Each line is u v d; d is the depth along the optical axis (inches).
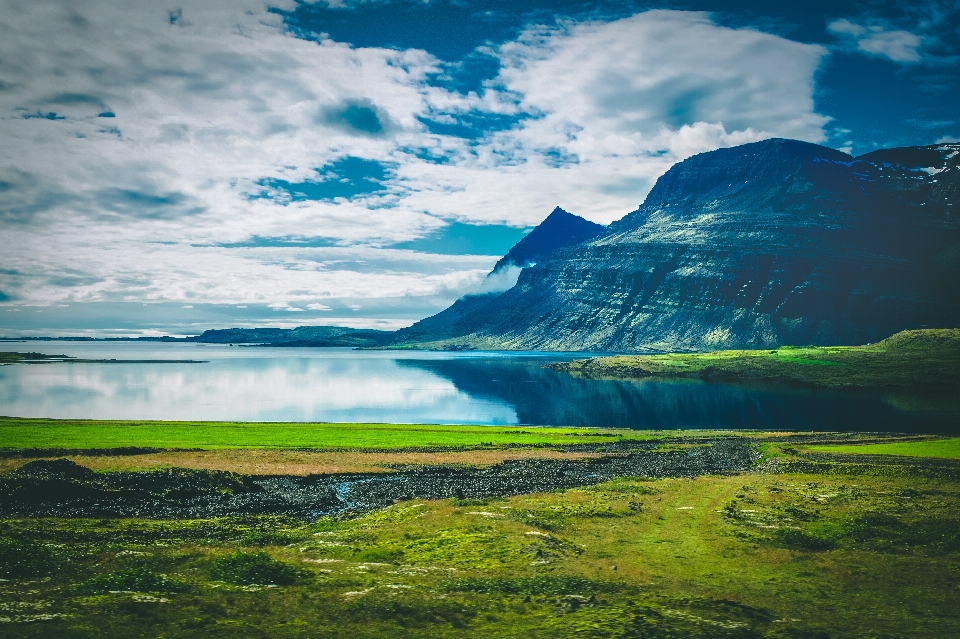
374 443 3956.7
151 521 1924.2
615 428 5418.3
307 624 1127.6
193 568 1416.1
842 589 1430.9
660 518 2119.8
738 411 7249.0
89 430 3922.2
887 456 3624.5
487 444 4104.3
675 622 1178.6
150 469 2662.4
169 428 4215.1
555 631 1128.8
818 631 1158.3
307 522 2036.2
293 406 7411.4
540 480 2896.2
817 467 3235.7
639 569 1553.9
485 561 1569.9
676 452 4015.8
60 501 2069.4
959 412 7116.1
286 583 1352.1
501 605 1261.1
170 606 1163.9
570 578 1444.4
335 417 6407.5
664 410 7298.2
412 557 1600.6
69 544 1573.6
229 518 2018.9
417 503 2278.5
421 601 1253.1
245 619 1135.6
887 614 1272.1
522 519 2041.1
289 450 3555.6
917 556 1706.4
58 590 1207.6
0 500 1996.8
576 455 3779.5
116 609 1121.4
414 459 3410.4
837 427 5885.8
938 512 2175.2
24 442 3326.8
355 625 1133.1
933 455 3676.2
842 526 1980.8
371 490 2618.1
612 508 2234.3
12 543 1434.5
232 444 3651.6
